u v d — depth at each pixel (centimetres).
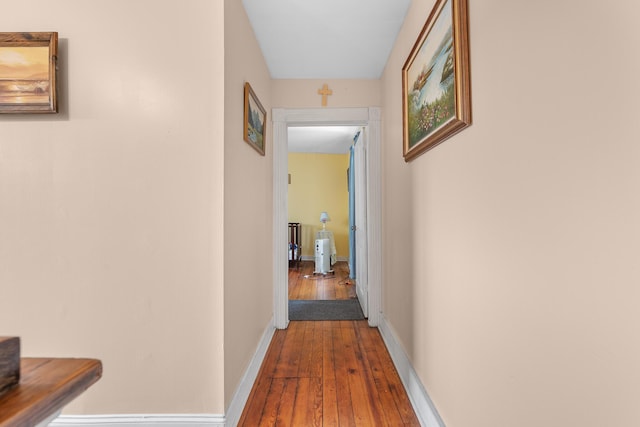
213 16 159
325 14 215
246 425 172
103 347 158
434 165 160
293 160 708
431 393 165
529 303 87
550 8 77
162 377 158
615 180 61
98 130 159
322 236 656
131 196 159
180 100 159
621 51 58
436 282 158
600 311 65
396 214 245
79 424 156
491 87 106
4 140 159
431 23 152
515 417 94
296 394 200
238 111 187
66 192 158
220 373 158
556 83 76
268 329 278
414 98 186
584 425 69
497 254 103
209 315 158
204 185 158
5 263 158
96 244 158
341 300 412
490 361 108
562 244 75
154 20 160
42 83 155
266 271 274
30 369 47
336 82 316
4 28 158
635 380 58
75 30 159
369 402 192
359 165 403
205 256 158
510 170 95
